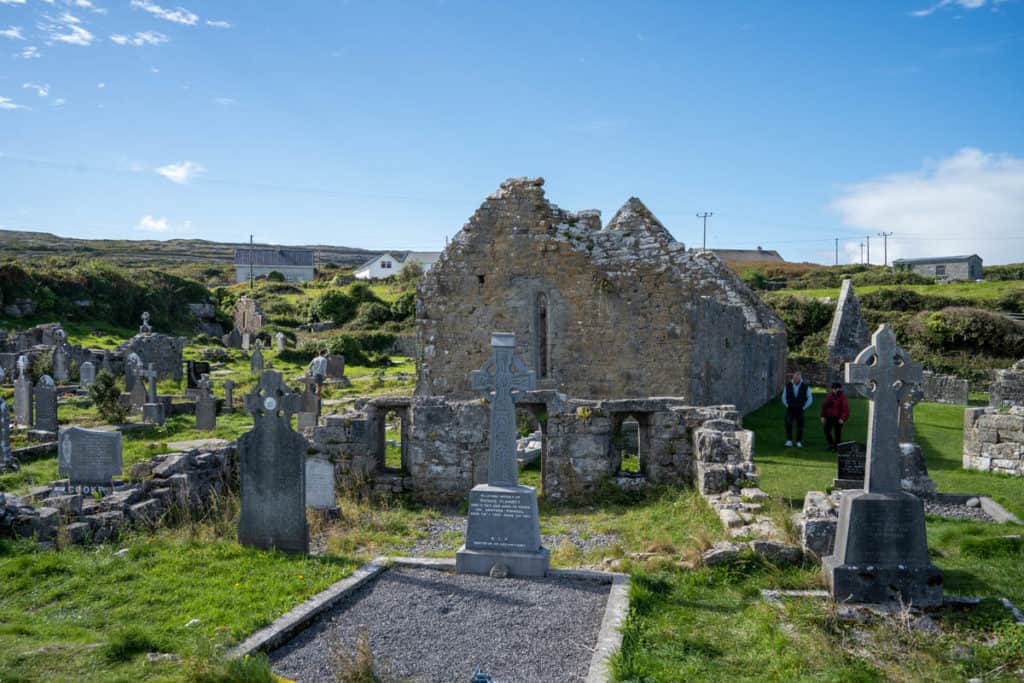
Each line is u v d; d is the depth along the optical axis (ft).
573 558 34.37
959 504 43.73
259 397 33.86
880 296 167.53
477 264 69.82
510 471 32.32
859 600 27.25
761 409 89.76
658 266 66.33
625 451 61.77
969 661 22.91
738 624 25.91
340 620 26.78
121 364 118.21
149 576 29.94
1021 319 146.82
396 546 38.11
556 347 68.23
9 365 101.09
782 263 294.87
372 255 641.81
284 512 33.68
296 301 257.55
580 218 70.23
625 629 24.98
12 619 25.35
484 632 25.67
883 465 27.78
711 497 42.11
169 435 69.51
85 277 180.75
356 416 50.34
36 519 33.42
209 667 20.86
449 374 70.08
